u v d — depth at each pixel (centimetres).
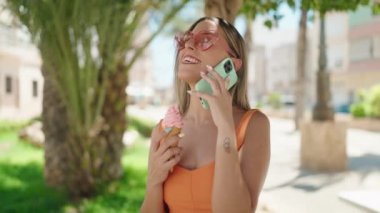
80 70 670
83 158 708
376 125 2228
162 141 192
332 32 4100
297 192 791
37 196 687
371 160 1186
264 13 534
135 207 643
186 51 182
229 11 461
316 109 1066
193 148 189
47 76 771
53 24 602
